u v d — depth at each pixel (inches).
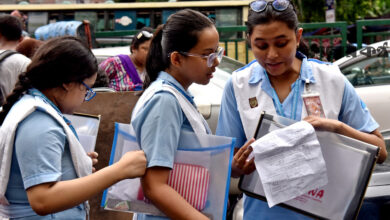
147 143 72.6
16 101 74.8
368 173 71.7
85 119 97.1
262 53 80.8
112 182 69.8
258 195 78.8
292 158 73.4
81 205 77.2
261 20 79.0
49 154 68.0
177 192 73.2
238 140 89.1
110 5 327.9
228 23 315.9
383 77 220.8
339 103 83.0
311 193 75.4
